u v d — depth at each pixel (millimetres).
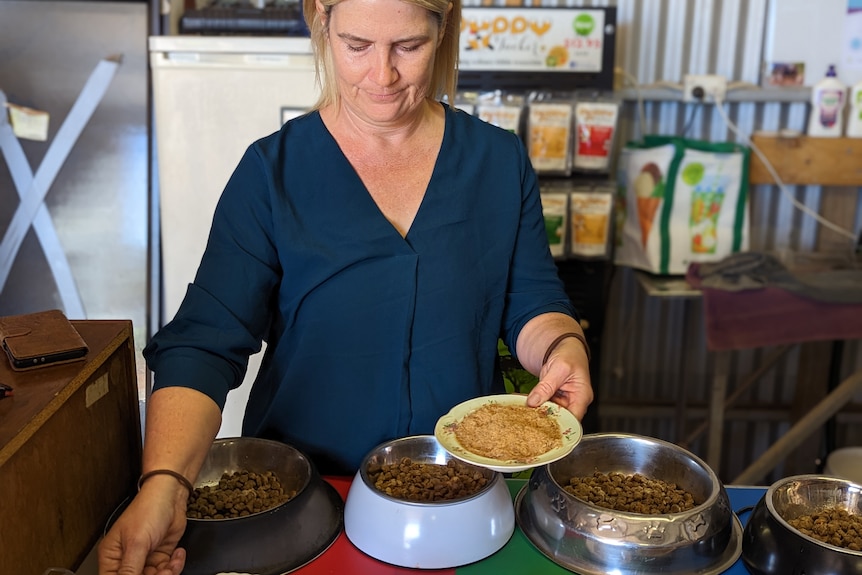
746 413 3146
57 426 991
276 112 2387
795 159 2818
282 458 1213
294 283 1239
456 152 1283
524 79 2666
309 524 1080
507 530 1111
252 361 2365
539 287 1357
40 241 2523
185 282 2494
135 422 1233
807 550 1012
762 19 2820
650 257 2756
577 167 2660
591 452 1274
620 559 1049
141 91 2486
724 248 2764
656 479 1252
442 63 1315
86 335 1150
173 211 2445
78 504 1054
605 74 2660
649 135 2850
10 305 2539
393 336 1242
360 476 1126
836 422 3084
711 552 1073
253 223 1221
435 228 1245
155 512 932
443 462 1229
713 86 2812
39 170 2500
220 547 1016
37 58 2473
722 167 2707
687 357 2912
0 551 862
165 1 2475
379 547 1065
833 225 2977
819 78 2854
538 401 1181
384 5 1062
